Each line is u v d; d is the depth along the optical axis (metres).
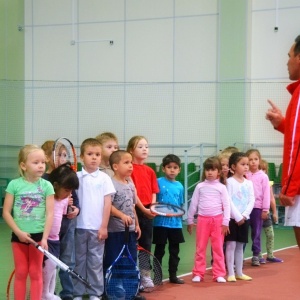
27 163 4.64
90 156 5.36
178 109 15.02
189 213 6.71
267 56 14.43
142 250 5.80
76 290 5.28
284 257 8.50
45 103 16.19
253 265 7.68
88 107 15.84
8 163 16.06
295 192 4.12
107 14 15.75
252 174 7.69
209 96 14.73
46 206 4.64
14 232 4.57
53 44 16.25
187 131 14.94
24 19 16.52
